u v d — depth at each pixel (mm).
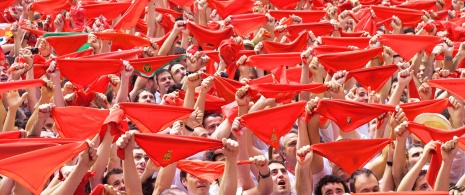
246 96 12227
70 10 17109
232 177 10445
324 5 19188
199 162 11172
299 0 19109
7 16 18219
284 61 14016
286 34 16266
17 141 9945
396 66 13562
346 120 11984
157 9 17109
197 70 14508
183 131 12156
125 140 10227
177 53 15281
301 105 11812
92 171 10617
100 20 16500
